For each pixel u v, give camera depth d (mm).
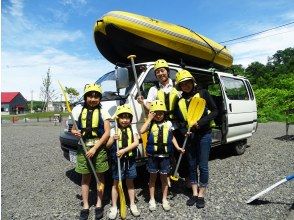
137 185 5418
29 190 5410
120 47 6613
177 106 4520
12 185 5746
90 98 4051
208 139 4379
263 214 4039
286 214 4023
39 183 5840
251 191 4945
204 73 6781
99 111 4098
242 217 3959
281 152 8344
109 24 6164
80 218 4023
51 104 57844
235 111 7348
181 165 4902
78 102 5730
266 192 4410
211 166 6746
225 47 8125
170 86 4605
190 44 6875
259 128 15969
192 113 4266
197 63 7500
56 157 8469
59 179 6086
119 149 4125
